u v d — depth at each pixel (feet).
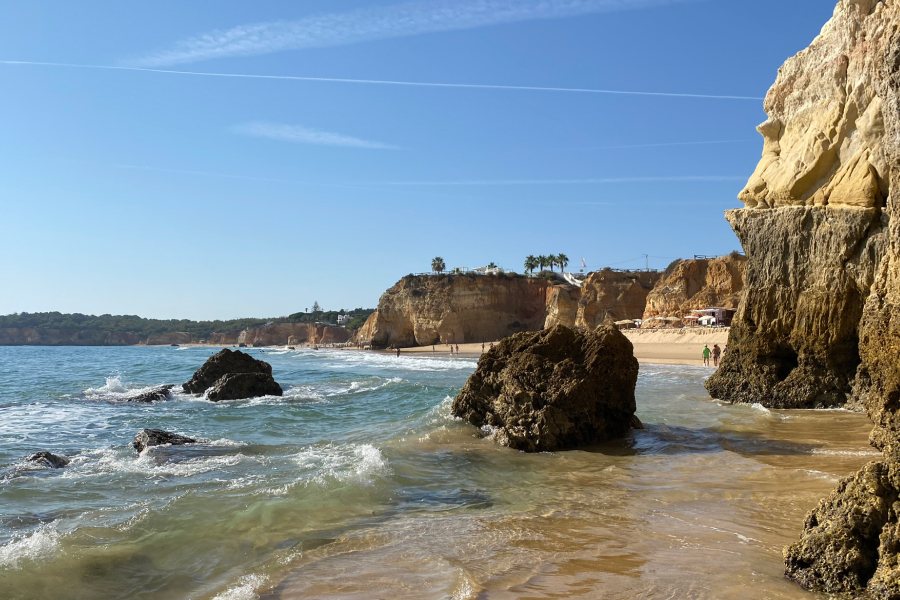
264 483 33.40
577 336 48.55
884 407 37.22
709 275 264.31
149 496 31.42
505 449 43.19
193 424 61.31
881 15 59.98
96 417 66.74
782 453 39.91
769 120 74.74
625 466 37.93
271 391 86.89
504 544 24.20
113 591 20.49
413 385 92.43
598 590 19.56
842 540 18.43
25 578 20.75
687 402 69.31
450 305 361.92
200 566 22.62
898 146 42.57
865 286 58.59
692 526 25.66
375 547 24.23
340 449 43.50
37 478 35.42
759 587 19.20
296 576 21.48
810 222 63.41
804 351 62.95
